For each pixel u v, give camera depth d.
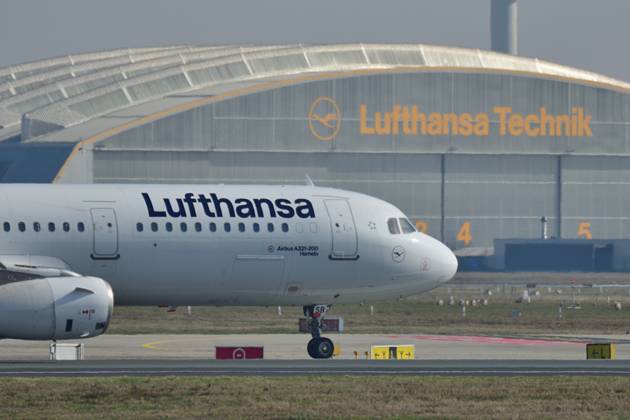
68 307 149.38
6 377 129.75
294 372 139.62
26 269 154.25
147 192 165.88
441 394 122.12
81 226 160.62
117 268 161.88
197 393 119.56
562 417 110.38
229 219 167.38
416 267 176.38
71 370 139.50
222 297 169.00
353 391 122.75
